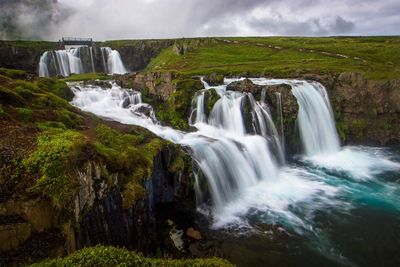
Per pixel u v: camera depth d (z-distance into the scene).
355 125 43.88
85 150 15.49
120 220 16.58
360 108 44.72
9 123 17.39
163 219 22.20
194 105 36.59
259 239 20.38
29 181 13.09
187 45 110.31
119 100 38.16
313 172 32.50
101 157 16.39
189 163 24.20
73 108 27.30
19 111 19.11
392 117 44.31
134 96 38.84
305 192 27.61
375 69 56.22
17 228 12.05
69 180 13.65
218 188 25.77
